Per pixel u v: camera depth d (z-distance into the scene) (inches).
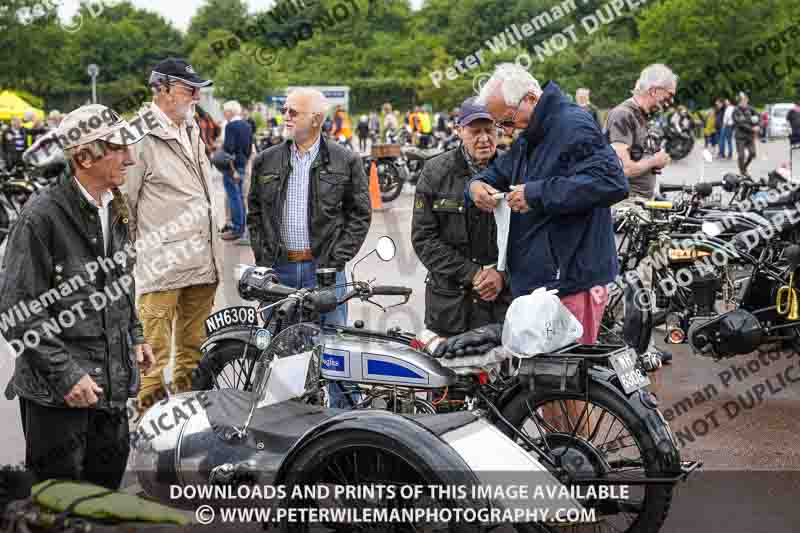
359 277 395.5
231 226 498.0
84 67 2033.7
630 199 287.3
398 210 632.4
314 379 164.1
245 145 489.7
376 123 1473.9
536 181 166.6
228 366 208.7
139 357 151.3
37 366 128.3
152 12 2268.7
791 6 1780.3
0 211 515.2
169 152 208.5
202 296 219.5
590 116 168.4
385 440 129.3
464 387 156.9
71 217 131.0
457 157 189.8
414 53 2391.7
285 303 169.2
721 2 1779.0
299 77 2282.2
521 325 147.9
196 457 159.6
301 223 215.5
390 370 156.6
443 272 189.9
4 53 1631.4
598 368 151.3
